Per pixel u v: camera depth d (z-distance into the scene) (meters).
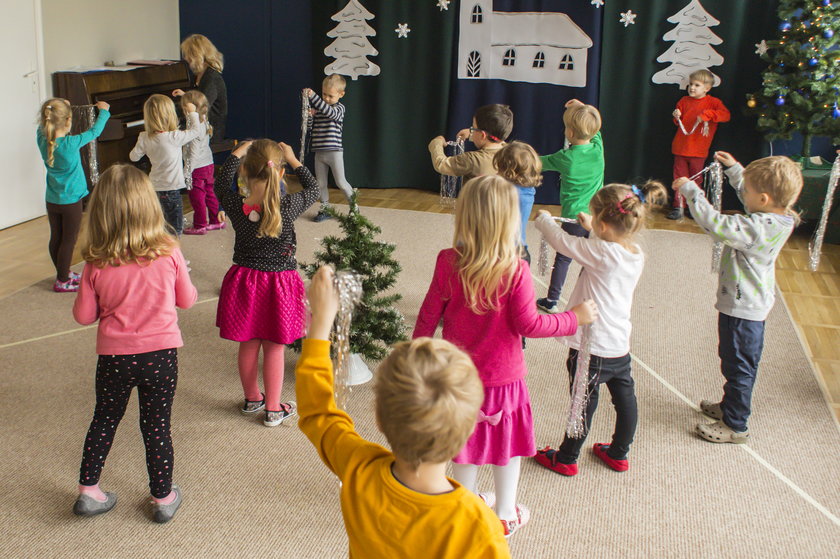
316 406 1.31
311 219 5.73
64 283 4.18
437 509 1.19
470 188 1.97
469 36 6.40
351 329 3.06
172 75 6.55
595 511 2.50
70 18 5.83
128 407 3.01
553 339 3.83
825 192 5.57
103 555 2.22
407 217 5.95
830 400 3.29
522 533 2.38
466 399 1.16
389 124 6.79
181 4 7.15
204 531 2.34
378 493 1.21
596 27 6.14
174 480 2.58
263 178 2.66
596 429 3.00
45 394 3.09
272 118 7.24
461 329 2.06
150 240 2.21
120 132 5.70
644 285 4.61
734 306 2.78
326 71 6.74
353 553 1.26
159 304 2.24
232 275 2.79
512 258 1.96
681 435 2.98
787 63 5.60
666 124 6.32
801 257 5.31
